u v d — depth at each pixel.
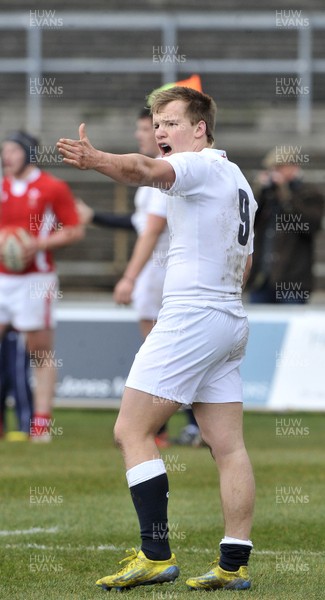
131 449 16.67
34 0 86.75
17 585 17.41
